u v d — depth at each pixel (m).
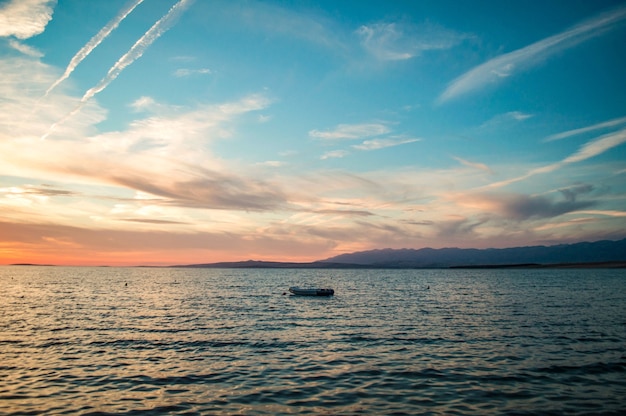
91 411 16.92
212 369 23.83
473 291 98.12
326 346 30.77
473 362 25.45
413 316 49.41
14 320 43.62
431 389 20.08
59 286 113.69
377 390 19.92
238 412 16.92
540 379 21.78
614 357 26.70
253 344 31.50
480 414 16.80
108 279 169.62
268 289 108.19
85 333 35.81
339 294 89.75
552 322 43.03
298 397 18.86
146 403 17.98
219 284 135.25
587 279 163.38
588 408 17.52
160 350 29.11
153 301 68.88
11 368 23.67
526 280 161.25
